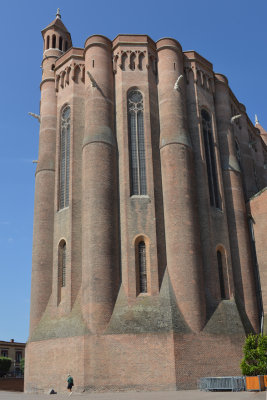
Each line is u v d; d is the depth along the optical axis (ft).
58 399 74.08
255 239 123.44
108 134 111.96
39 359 101.76
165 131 114.32
